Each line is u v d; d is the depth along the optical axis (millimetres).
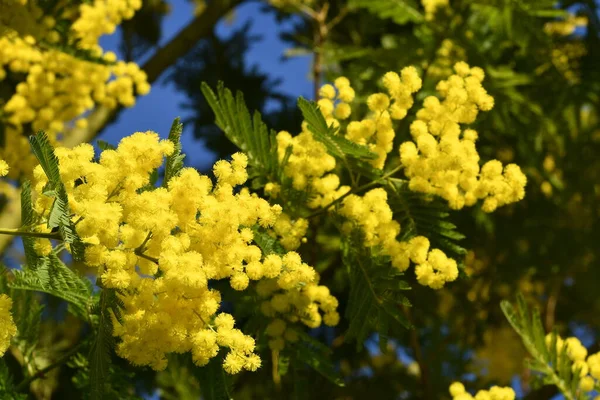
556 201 5422
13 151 4336
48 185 2027
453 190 2973
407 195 3070
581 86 5395
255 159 3084
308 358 3043
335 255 4367
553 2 4816
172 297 2205
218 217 2201
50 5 4223
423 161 2916
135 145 2182
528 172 5406
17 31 4137
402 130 3807
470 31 5074
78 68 4328
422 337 5750
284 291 2994
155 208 2082
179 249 2096
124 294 2174
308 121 2756
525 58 5336
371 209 2941
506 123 4828
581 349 3668
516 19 4934
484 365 6320
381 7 5027
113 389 2926
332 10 6598
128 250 2146
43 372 3037
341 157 2971
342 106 3088
